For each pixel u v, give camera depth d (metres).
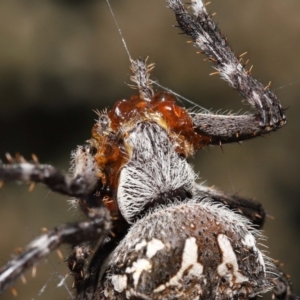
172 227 0.11
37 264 0.11
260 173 0.22
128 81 0.21
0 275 0.11
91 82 0.22
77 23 0.22
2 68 0.21
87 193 0.11
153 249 0.11
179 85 0.22
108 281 0.11
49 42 0.21
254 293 0.11
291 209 0.22
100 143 0.12
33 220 0.21
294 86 0.22
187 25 0.12
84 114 0.22
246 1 0.22
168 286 0.11
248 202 0.12
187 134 0.12
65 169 0.22
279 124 0.12
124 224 0.12
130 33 0.22
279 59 0.22
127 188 0.12
